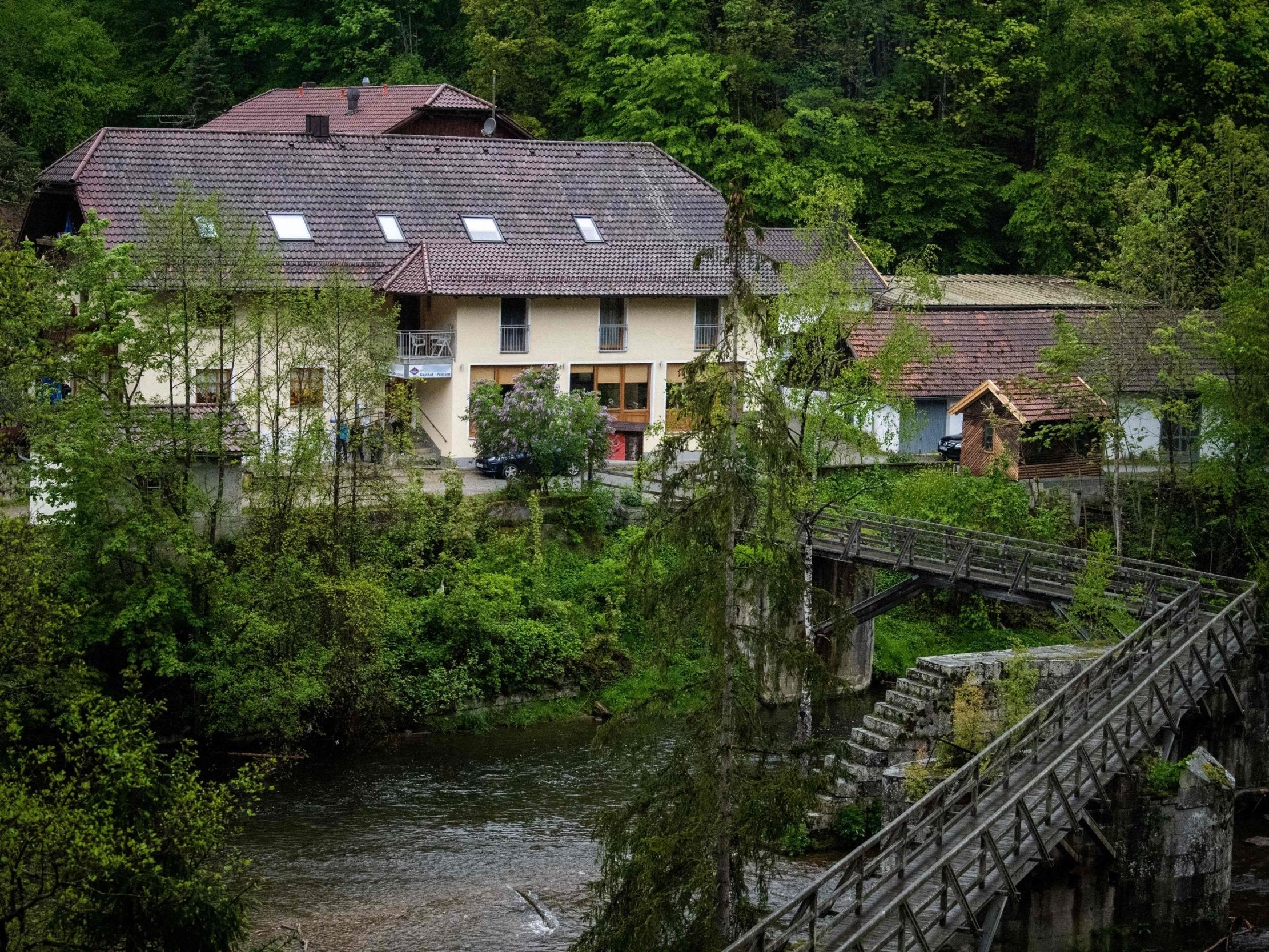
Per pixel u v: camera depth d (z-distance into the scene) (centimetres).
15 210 5888
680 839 2202
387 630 4000
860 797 3353
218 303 3806
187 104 7294
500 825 3378
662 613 2309
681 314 5359
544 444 4538
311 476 4016
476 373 5084
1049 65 6569
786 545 2378
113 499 3684
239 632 3719
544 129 6925
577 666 4244
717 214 5659
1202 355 4934
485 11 7106
